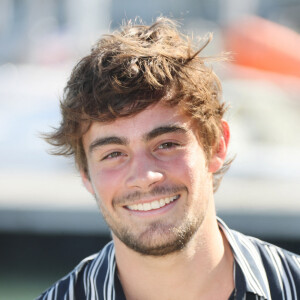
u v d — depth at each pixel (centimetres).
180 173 294
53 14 1286
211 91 323
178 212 296
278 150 824
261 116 852
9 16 1278
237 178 793
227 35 1103
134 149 295
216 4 1338
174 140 297
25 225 749
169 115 296
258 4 1341
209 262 308
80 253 759
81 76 310
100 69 301
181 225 295
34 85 938
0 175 802
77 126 312
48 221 746
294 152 823
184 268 303
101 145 299
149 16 1331
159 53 305
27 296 717
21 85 938
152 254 297
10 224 750
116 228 304
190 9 1341
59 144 337
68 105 315
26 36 1247
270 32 1097
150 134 293
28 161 818
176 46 320
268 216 734
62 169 813
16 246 760
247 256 320
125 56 301
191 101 303
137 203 295
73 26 1268
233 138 827
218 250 312
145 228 296
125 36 324
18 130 831
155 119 294
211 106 317
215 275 311
